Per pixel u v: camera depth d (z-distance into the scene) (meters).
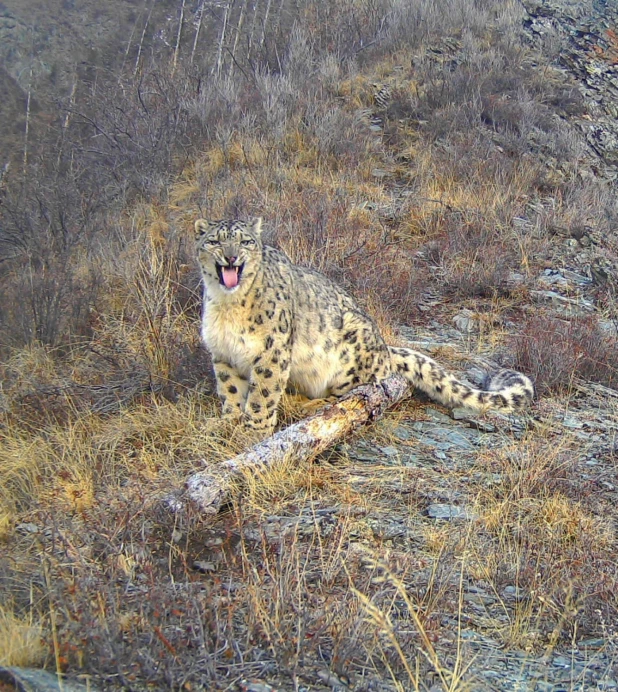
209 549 1.80
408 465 2.28
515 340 3.29
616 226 5.07
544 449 2.35
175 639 1.40
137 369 2.74
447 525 1.96
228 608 1.48
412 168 5.56
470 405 2.68
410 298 3.72
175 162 5.48
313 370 2.60
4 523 1.87
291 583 1.58
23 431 2.36
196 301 3.28
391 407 2.65
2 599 1.51
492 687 1.39
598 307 3.90
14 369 2.80
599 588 1.69
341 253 3.96
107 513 1.85
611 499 2.15
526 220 4.91
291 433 2.22
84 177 5.29
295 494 2.05
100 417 2.49
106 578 1.57
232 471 2.02
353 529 1.92
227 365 2.49
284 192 4.80
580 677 1.43
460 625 1.58
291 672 1.35
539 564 1.78
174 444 2.28
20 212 4.51
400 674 1.40
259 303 2.38
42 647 1.36
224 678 1.34
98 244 4.00
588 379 3.04
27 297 3.21
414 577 1.73
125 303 3.28
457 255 4.28
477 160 5.55
